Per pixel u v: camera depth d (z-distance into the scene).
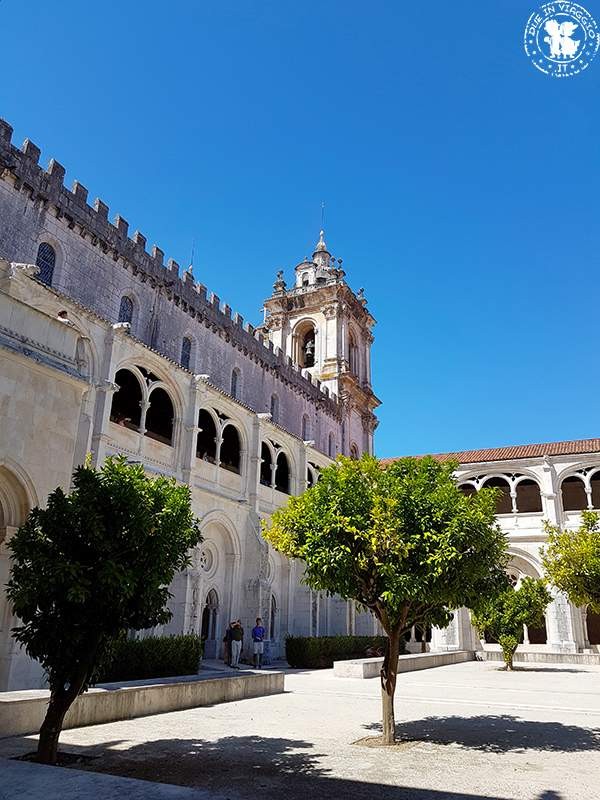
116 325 26.45
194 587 27.75
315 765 10.07
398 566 12.47
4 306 13.13
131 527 10.09
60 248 27.47
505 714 16.45
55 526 9.98
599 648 43.50
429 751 11.42
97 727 12.84
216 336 38.50
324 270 61.41
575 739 12.83
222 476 33.56
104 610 9.94
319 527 13.22
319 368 55.16
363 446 57.62
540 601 34.34
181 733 12.56
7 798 6.30
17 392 12.92
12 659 12.64
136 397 32.59
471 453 53.28
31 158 25.98
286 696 19.44
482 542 12.72
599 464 46.97
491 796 8.34
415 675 29.11
